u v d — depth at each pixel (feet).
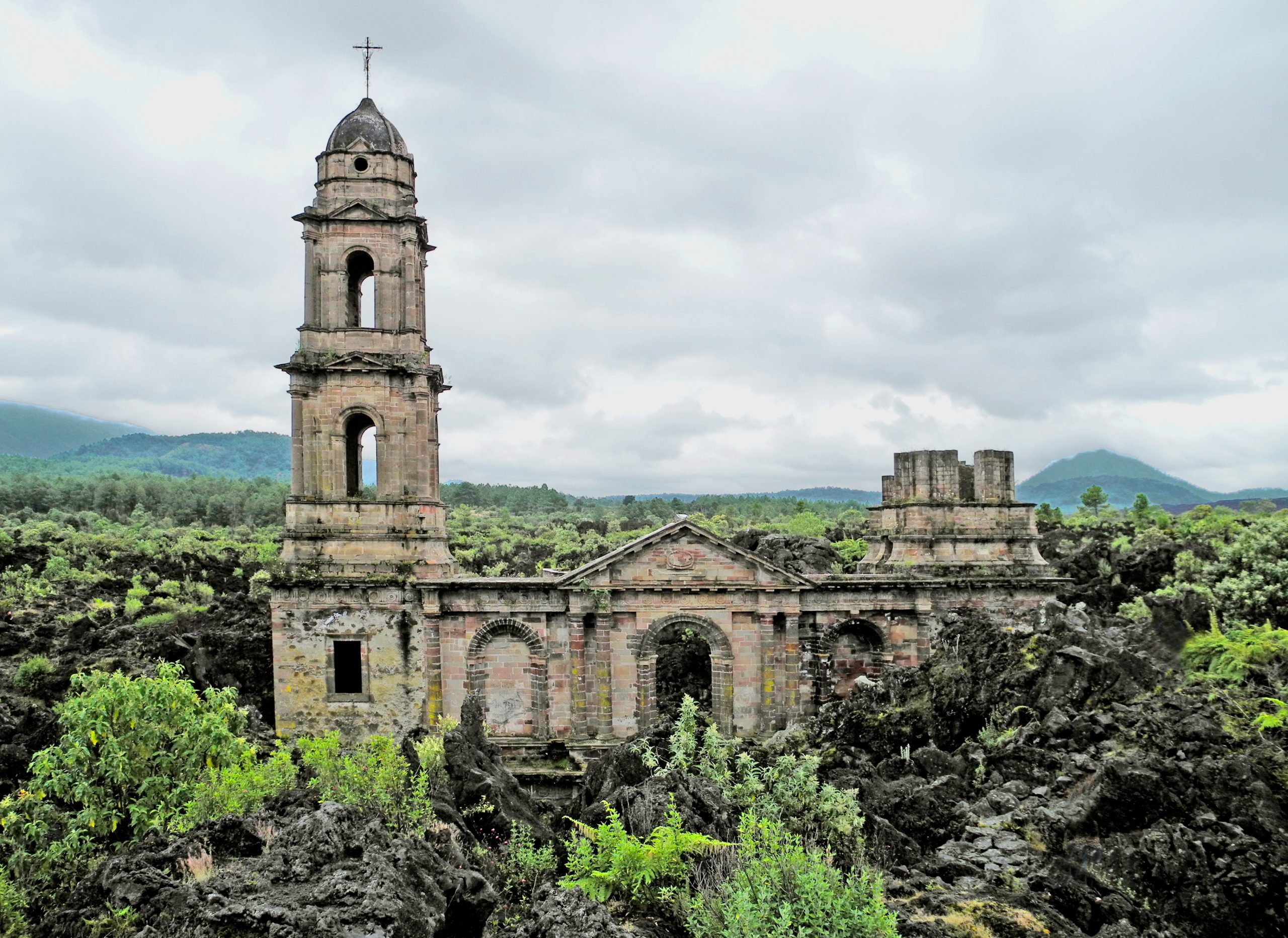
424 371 149.89
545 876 77.51
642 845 66.69
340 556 147.43
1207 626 120.88
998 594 162.09
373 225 150.41
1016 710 117.19
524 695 149.28
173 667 87.45
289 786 78.59
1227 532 194.70
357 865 50.29
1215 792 81.05
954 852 79.97
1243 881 71.00
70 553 275.80
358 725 144.15
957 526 165.37
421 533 149.69
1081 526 314.55
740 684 153.07
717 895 59.93
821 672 156.35
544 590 147.54
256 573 269.03
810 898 56.54
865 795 94.84
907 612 159.22
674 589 151.02
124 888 51.98
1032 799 89.81
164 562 279.90
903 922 62.90
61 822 74.28
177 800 75.82
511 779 105.40
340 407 148.87
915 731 122.11
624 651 150.82
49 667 147.13
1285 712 89.97
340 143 151.53
